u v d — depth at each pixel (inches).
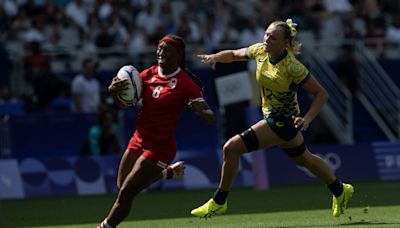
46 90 2832.2
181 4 3452.3
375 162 2709.2
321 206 1831.9
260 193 2263.8
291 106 1369.3
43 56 2883.9
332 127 3157.0
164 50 1205.1
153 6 3351.4
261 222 1499.8
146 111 1206.9
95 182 2474.2
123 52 3073.3
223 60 1444.4
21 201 2294.5
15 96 2965.1
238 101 2289.6
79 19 3198.8
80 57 3090.6
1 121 2628.0
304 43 3302.2
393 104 3265.3
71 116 2733.8
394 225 1357.0
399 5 3791.8
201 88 1250.6
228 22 3405.5
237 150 1368.1
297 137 1385.3
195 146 2851.9
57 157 2568.9
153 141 1195.9
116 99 1217.4
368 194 2114.9
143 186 1195.9
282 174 2586.1
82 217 1772.9
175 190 2511.1
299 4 3528.5
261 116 2369.6
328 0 3592.5
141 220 1636.3
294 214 1657.2
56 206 2079.2
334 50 3363.7
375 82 3275.1
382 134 3228.3
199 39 3206.2
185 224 1510.8
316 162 1419.8
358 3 3705.7
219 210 1391.5
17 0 3203.7
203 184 2551.7
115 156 2503.7
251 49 1406.3
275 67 1350.9
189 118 2861.7
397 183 2556.6
